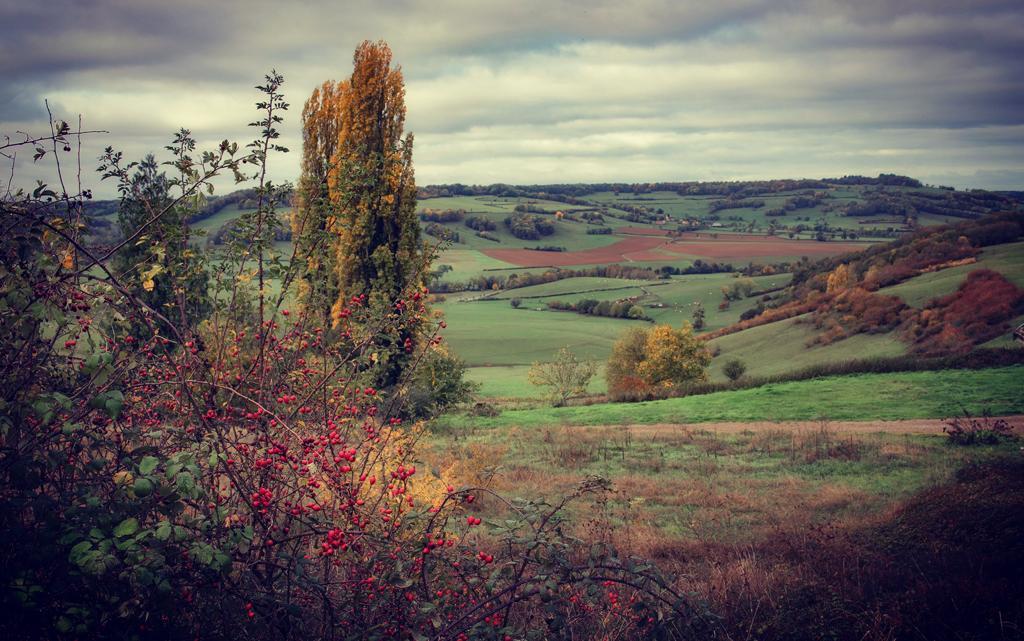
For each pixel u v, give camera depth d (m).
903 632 5.62
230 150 4.55
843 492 16.80
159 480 3.55
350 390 4.92
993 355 36.62
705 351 60.50
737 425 30.30
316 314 5.34
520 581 3.87
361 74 29.31
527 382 77.62
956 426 22.81
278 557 3.96
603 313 133.88
